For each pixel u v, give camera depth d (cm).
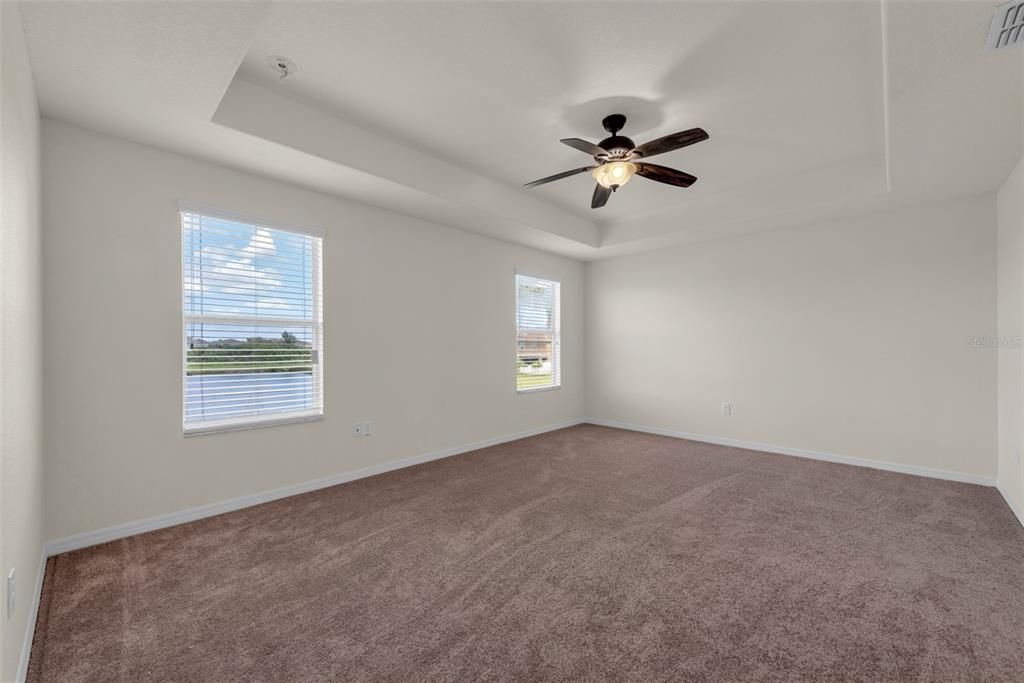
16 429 153
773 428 471
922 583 213
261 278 327
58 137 246
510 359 527
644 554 244
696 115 291
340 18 206
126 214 267
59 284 245
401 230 413
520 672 157
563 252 575
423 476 387
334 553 246
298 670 158
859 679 153
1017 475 302
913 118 240
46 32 173
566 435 558
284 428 336
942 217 379
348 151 305
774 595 204
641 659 163
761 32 213
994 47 182
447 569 228
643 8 199
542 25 210
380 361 397
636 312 585
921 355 389
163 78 207
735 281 499
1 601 125
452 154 356
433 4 197
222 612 192
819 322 442
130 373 268
